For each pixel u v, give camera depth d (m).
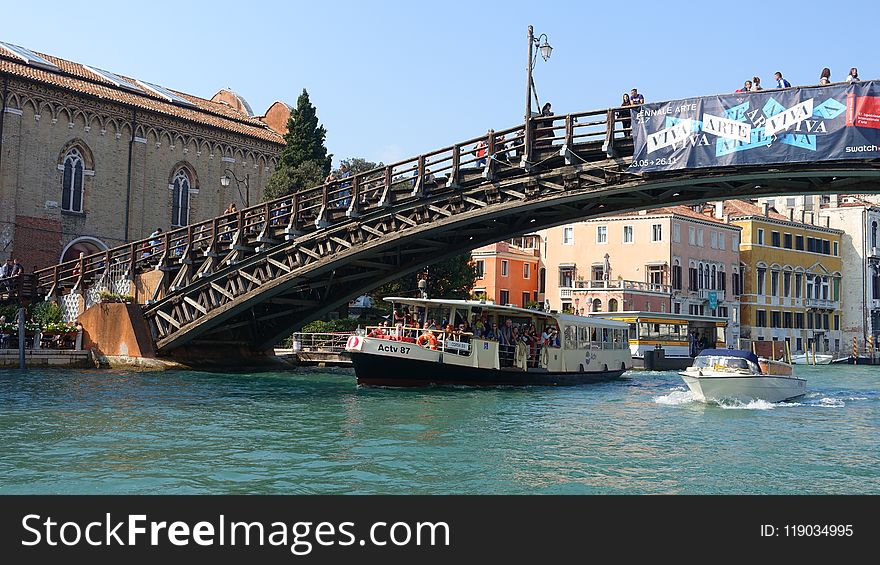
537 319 31.58
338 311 50.12
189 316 33.06
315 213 30.64
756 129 23.05
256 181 56.12
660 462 13.45
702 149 23.61
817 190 24.61
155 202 50.41
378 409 20.61
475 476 12.19
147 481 11.57
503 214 26.89
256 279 31.14
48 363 33.03
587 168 25.23
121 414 18.77
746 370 23.94
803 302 82.75
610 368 35.31
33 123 44.47
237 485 11.43
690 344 48.69
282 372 35.34
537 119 25.86
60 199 45.72
